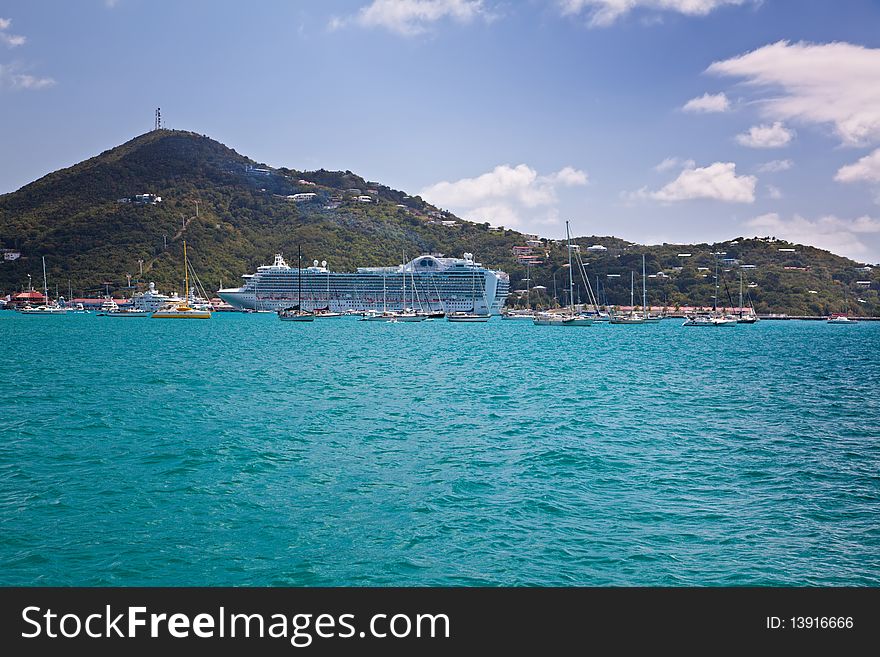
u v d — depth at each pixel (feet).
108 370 233.35
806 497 87.76
